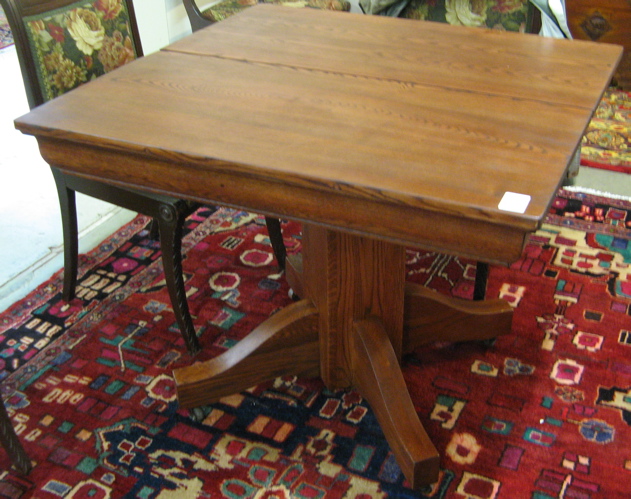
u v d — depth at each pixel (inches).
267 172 44.3
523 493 56.2
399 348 66.9
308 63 62.1
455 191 41.2
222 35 69.8
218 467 59.7
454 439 61.5
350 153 45.9
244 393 67.9
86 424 64.4
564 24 91.7
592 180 104.3
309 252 61.6
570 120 50.3
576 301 78.4
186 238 92.7
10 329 76.7
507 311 70.3
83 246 92.0
